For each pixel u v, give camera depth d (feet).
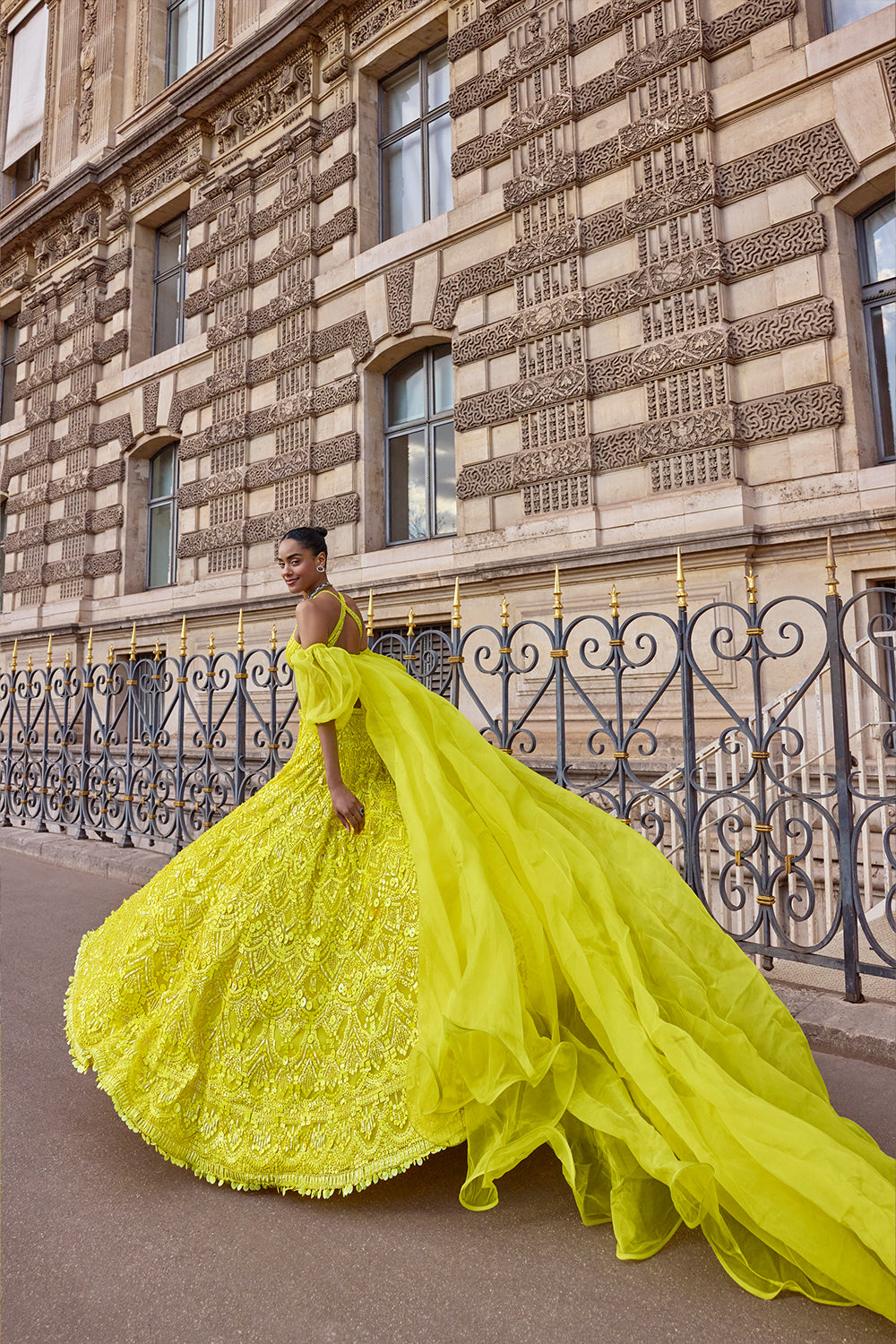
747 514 21.72
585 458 25.13
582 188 26.48
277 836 6.95
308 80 35.53
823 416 21.13
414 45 32.81
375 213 34.14
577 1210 6.01
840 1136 5.52
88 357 46.75
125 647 42.60
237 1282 5.24
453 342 29.37
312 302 34.78
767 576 21.24
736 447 22.45
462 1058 5.73
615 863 7.45
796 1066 6.30
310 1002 6.41
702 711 21.77
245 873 6.80
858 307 21.84
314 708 7.00
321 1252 5.55
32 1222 5.93
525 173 27.63
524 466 26.58
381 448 33.40
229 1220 5.91
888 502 19.92
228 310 38.29
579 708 24.35
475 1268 5.36
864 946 14.10
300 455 34.53
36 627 48.01
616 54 25.86
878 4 22.20
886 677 19.20
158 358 42.29
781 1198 4.98
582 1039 6.48
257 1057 6.30
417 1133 5.79
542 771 21.29
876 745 18.20
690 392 23.39
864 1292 4.79
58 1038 9.38
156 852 18.35
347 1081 6.10
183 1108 6.28
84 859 18.60
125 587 44.06
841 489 20.65
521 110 27.84
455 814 6.62
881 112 20.71
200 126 40.70
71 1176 6.55
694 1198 5.21
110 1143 7.08
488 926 6.05
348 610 7.89
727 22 23.45
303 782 7.22
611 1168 5.66
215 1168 6.10
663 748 21.26
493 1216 5.95
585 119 26.53
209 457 39.04
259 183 37.96
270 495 36.19
